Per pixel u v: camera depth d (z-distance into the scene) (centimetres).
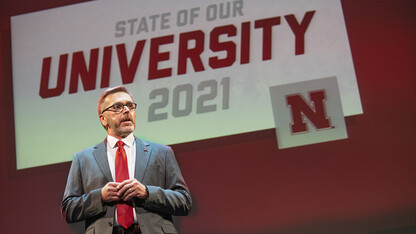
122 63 350
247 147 328
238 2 353
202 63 345
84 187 178
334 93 330
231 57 343
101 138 338
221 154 328
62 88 351
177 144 332
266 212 316
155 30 354
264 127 329
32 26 364
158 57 349
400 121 321
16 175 338
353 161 318
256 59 341
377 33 338
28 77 355
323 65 336
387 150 317
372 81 330
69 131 342
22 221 330
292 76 336
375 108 325
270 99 333
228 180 323
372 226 306
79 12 363
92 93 347
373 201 310
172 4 358
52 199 332
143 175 176
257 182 321
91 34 358
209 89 340
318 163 320
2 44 363
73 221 171
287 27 345
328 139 323
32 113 348
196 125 334
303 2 348
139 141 188
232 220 317
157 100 341
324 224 310
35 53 359
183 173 327
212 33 349
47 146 341
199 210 320
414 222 304
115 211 169
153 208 167
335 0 346
